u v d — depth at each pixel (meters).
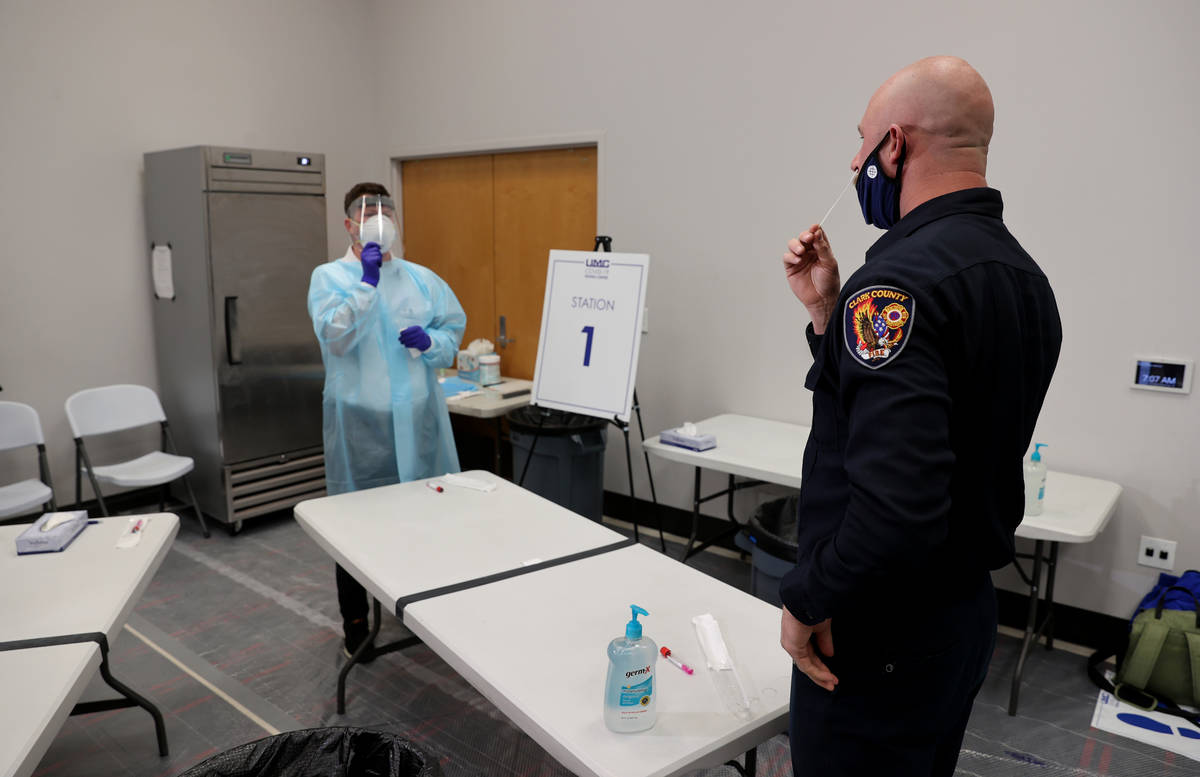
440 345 2.71
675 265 3.65
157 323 4.07
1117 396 2.65
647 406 3.87
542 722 1.20
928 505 0.87
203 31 4.12
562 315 3.11
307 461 4.13
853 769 1.09
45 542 1.95
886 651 1.04
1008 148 2.74
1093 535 2.20
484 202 4.45
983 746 2.26
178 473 3.64
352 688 2.53
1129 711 2.43
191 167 3.62
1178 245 2.49
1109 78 2.53
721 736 1.18
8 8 3.52
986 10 2.71
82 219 3.84
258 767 1.53
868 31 2.97
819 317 1.38
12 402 3.52
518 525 2.05
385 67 4.75
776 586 2.62
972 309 0.94
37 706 1.31
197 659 2.71
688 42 3.45
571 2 3.81
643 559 1.83
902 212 1.09
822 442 1.06
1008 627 2.96
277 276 3.88
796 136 3.21
